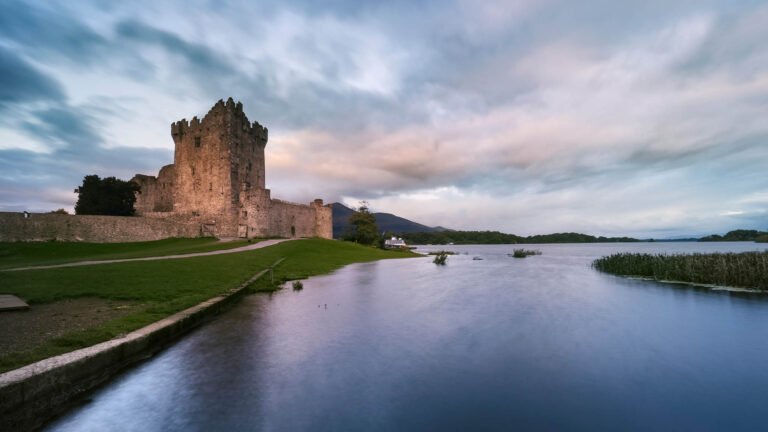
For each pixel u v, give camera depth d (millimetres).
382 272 40531
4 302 14297
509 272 44219
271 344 12805
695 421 7961
